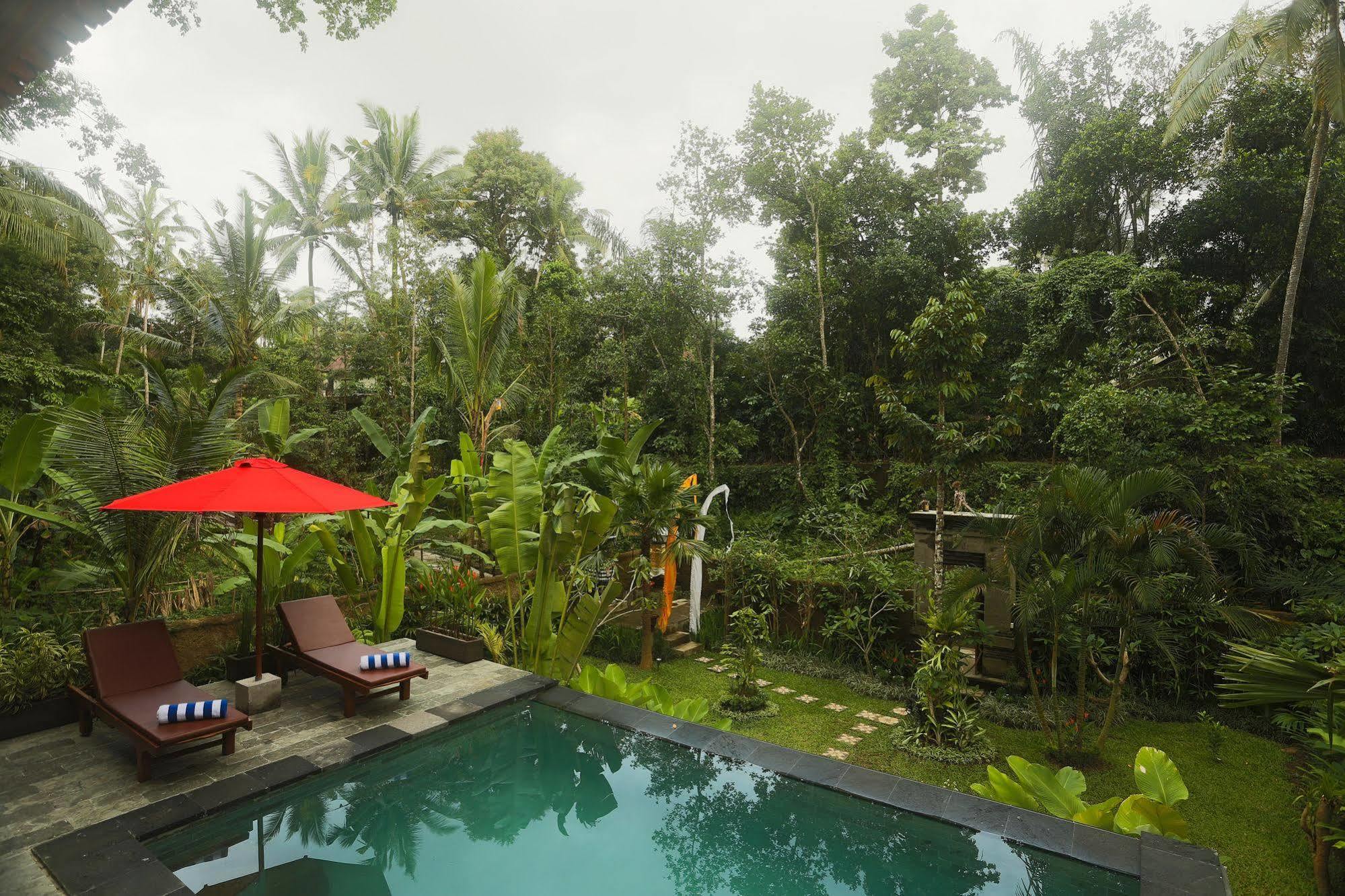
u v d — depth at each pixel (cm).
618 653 1015
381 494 1356
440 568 936
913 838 400
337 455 1803
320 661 577
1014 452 1670
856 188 1869
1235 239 1463
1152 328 1344
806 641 1021
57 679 514
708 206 1756
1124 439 971
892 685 883
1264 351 1421
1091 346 1168
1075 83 1845
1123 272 1444
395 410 1772
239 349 1852
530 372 1755
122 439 566
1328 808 439
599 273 2027
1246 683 429
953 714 694
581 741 539
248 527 748
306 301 2525
